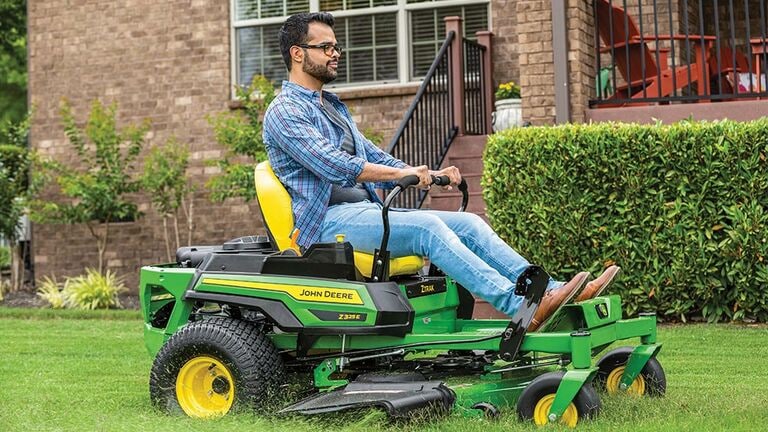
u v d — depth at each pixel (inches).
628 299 313.1
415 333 182.2
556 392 160.6
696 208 305.4
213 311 197.9
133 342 303.1
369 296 172.4
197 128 469.4
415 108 370.6
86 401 198.5
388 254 177.6
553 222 316.2
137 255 478.0
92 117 455.8
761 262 302.5
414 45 444.8
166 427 164.6
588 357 161.5
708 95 334.3
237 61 466.9
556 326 173.5
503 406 174.1
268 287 178.4
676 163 306.5
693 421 161.6
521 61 357.4
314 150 183.2
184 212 474.0
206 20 468.4
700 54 365.4
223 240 466.9
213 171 467.5
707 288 307.3
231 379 176.1
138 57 477.7
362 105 446.0
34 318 391.9
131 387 220.1
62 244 489.7
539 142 316.5
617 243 311.4
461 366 182.9
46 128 492.1
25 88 895.7
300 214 186.2
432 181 182.4
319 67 191.8
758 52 354.9
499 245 178.5
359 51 452.1
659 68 338.0
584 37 354.0
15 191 479.5
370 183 200.1
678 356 247.3
